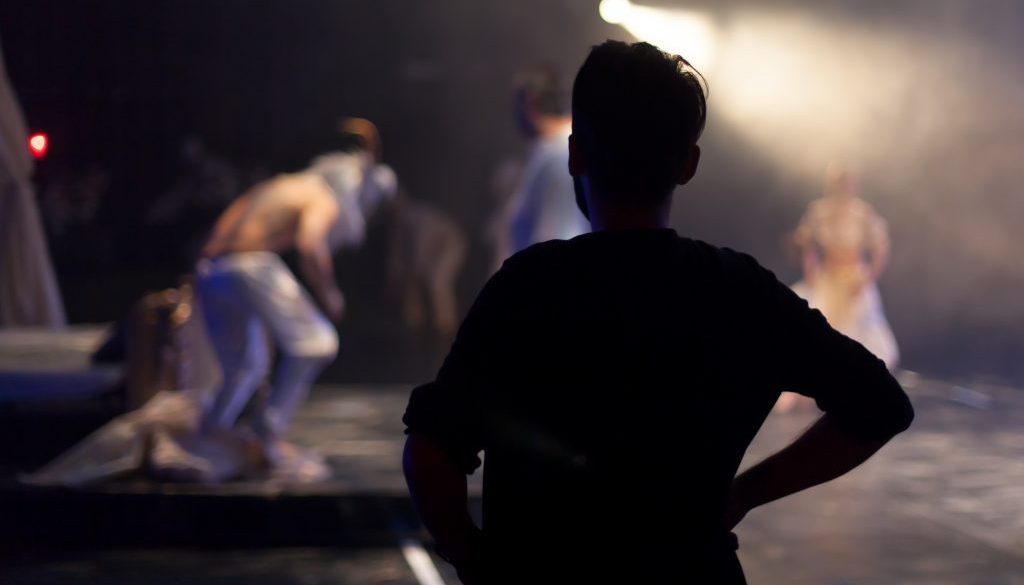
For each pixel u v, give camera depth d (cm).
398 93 2469
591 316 212
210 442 745
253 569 643
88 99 2089
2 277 850
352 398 1177
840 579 612
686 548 210
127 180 2189
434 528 211
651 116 220
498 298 215
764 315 219
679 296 216
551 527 210
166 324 814
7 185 843
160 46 2208
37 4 1848
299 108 2417
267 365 770
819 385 219
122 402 870
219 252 759
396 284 1941
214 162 2217
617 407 211
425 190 2503
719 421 215
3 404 884
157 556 669
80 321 2136
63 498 702
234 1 2312
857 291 1236
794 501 782
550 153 746
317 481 752
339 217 793
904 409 220
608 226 225
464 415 209
